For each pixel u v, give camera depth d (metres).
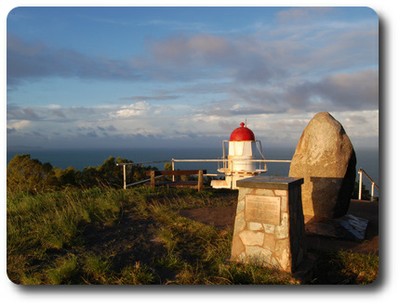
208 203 7.91
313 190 6.25
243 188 4.66
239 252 4.67
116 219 6.45
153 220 6.50
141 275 4.35
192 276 4.38
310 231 5.93
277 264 4.40
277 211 4.40
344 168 6.07
